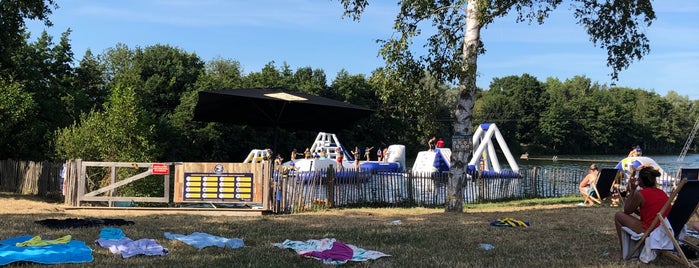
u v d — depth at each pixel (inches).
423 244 284.5
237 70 2625.5
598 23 484.7
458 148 492.1
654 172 240.2
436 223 383.6
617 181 604.1
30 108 851.4
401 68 489.1
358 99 2620.6
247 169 499.8
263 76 2313.0
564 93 4291.3
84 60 1788.9
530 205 639.8
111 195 522.0
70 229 312.2
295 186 536.1
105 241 263.9
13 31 800.3
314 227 354.6
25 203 553.0
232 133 1958.7
